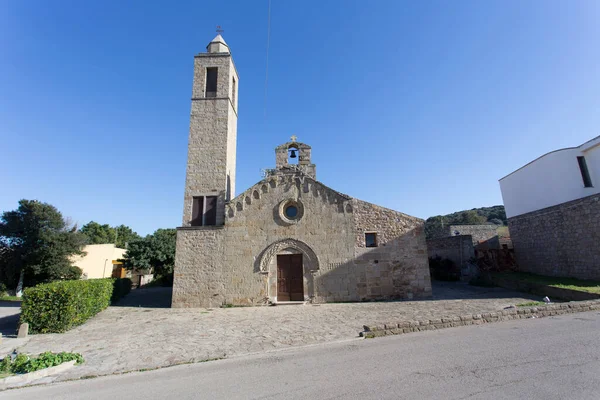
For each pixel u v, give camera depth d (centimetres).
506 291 2327
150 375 886
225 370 880
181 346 1179
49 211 4056
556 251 2469
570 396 569
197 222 2364
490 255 3073
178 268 2230
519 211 3066
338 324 1436
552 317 1291
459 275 3209
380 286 2203
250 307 2114
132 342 1260
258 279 2195
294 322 1538
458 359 818
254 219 2302
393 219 2322
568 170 2606
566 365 723
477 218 7562
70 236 4075
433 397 601
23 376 872
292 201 2344
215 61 2670
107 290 2192
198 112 2553
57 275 3934
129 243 4472
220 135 2500
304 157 2608
